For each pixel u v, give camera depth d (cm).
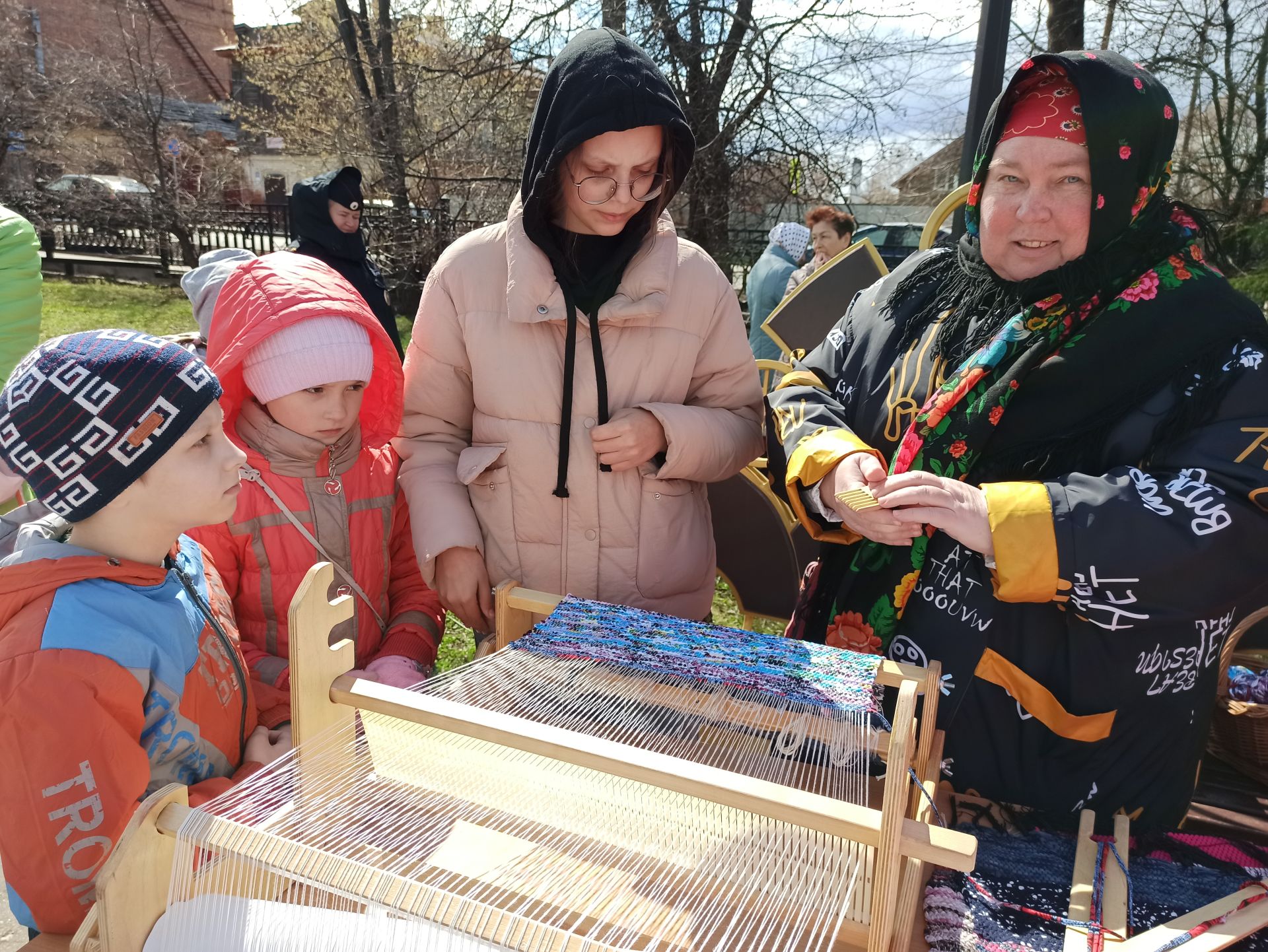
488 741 106
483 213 955
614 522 169
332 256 421
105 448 108
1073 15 625
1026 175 136
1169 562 119
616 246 166
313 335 153
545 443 165
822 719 119
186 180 1656
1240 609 154
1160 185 134
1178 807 138
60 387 107
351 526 170
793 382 173
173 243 1686
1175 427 127
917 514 126
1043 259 141
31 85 1600
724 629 143
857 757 116
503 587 154
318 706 112
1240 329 128
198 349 236
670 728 122
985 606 138
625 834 105
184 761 122
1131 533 120
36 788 104
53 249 1650
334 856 91
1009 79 138
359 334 159
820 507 150
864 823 87
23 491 209
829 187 855
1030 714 138
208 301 237
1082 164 132
